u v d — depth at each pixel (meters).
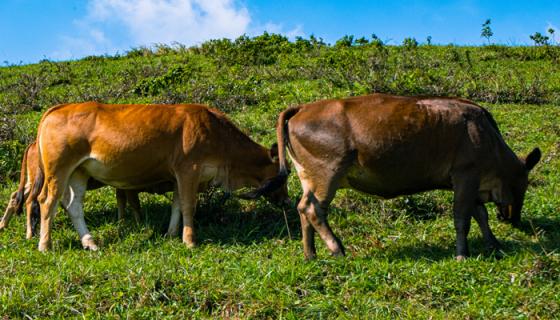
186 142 7.59
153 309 5.47
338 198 8.54
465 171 6.62
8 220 8.30
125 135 7.50
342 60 15.73
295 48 19.11
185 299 5.61
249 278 5.97
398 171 6.59
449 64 16.97
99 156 7.56
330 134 6.54
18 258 6.82
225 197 7.94
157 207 8.77
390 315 5.38
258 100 13.50
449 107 6.64
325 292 5.82
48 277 6.03
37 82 16.17
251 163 8.04
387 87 13.10
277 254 7.02
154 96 14.44
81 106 7.67
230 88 14.06
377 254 6.86
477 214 7.08
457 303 5.59
